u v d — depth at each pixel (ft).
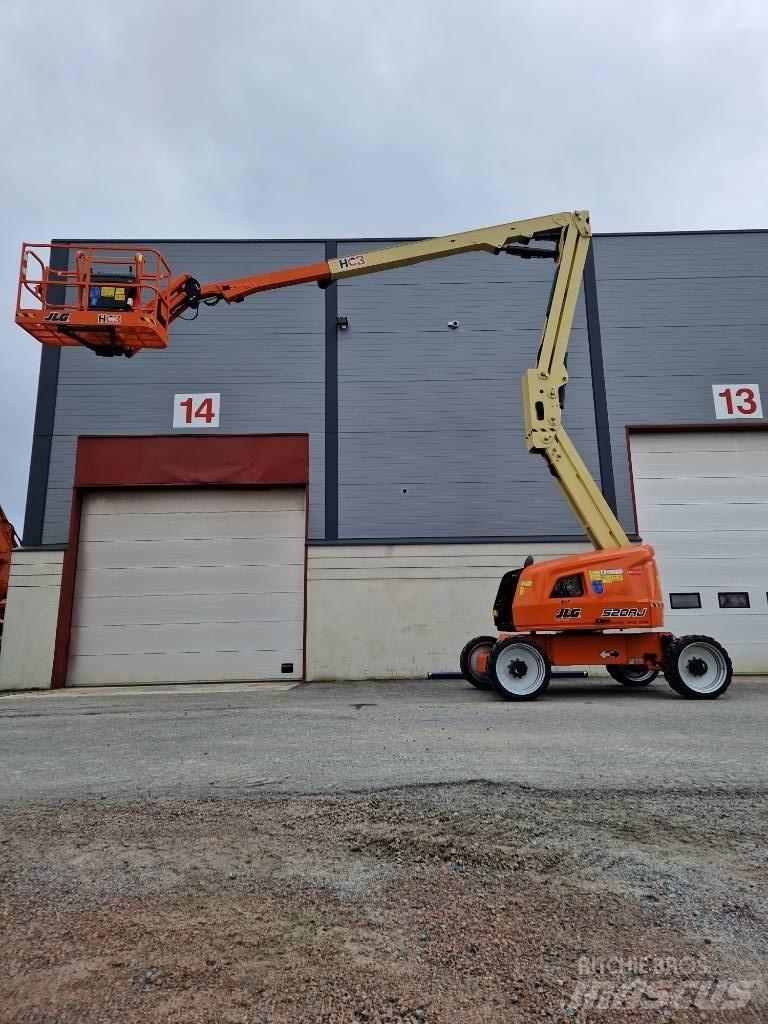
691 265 38.04
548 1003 4.48
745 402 36.50
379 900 6.04
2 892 6.31
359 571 33.96
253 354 36.52
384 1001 4.51
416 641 33.30
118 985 4.74
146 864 6.95
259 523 35.47
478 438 35.83
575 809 8.47
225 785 9.95
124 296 23.89
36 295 24.63
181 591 34.65
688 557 35.22
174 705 21.88
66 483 34.78
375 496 35.01
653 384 36.68
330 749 12.60
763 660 33.94
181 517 35.40
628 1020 4.30
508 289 37.58
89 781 10.48
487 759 11.39
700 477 36.14
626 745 12.66
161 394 35.88
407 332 37.01
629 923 5.57
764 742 12.96
